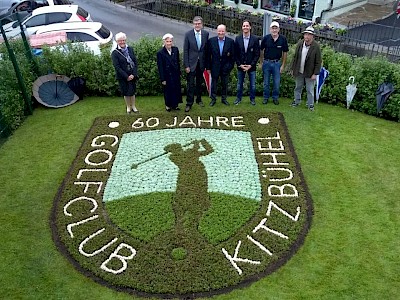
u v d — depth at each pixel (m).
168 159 7.75
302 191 6.86
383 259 5.60
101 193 6.93
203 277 5.34
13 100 9.16
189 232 6.03
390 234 6.01
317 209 6.51
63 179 7.40
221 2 19.47
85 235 6.07
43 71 10.66
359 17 16.58
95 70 10.55
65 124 9.29
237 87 9.74
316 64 8.89
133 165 7.61
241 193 6.83
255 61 9.16
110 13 20.16
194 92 9.85
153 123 9.02
